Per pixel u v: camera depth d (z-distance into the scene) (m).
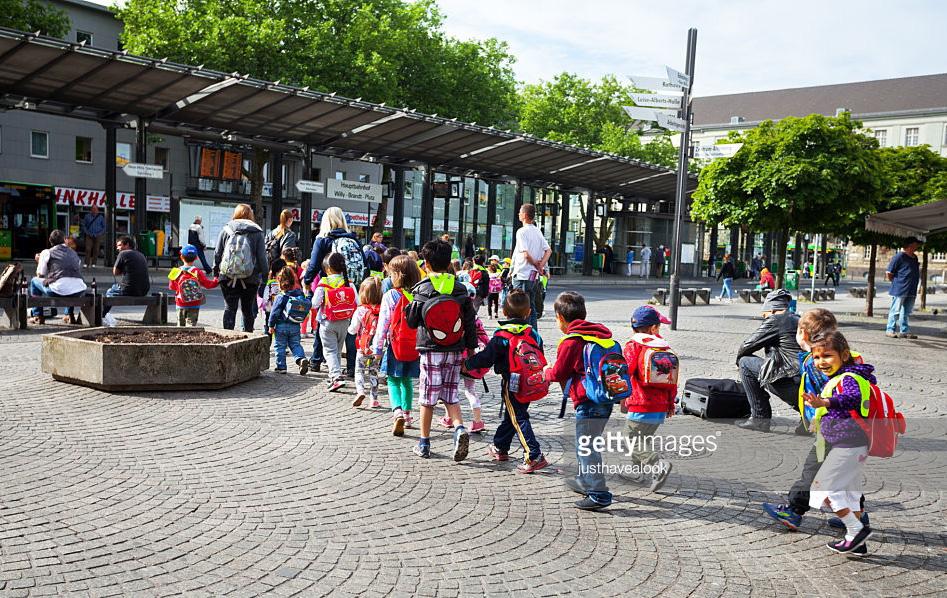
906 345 15.54
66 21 29.55
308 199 27.20
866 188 17.91
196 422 7.07
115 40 42.09
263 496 5.24
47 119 39.41
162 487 5.30
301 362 9.51
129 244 13.28
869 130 20.58
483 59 41.72
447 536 4.71
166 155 43.25
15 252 29.66
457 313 6.24
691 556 4.60
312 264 9.41
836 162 17.31
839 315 22.55
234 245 10.26
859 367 4.62
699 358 12.63
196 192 43.94
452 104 39.72
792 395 6.93
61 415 7.03
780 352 6.94
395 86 34.38
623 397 5.14
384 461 6.22
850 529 4.63
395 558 4.33
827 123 17.64
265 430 6.93
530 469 6.09
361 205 50.22
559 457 6.59
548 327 16.33
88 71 18.41
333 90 31.67
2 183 29.36
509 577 4.16
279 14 32.34
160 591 3.78
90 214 27.27
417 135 26.50
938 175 20.41
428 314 6.18
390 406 8.22
